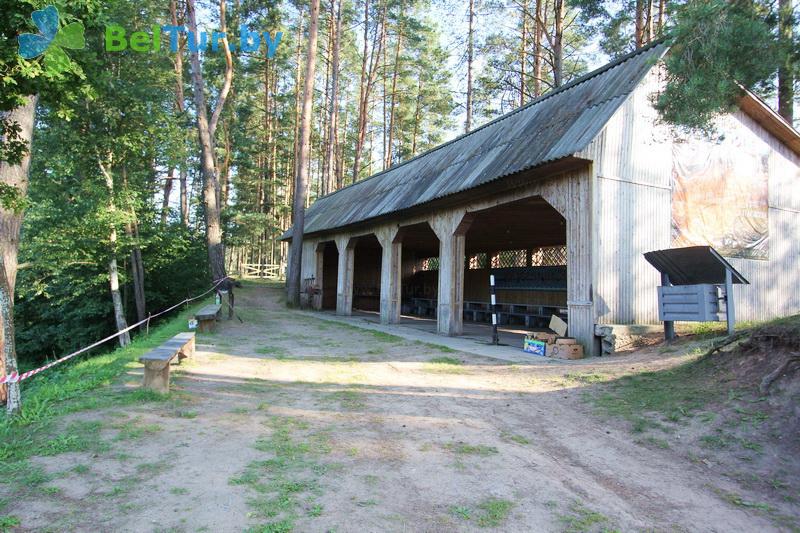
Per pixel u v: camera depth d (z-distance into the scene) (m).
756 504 3.39
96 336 18.77
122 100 13.28
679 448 4.32
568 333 9.66
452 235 13.20
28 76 4.39
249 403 5.91
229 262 45.91
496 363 8.78
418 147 42.03
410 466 4.05
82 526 2.95
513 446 4.56
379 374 7.86
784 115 12.43
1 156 5.64
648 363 7.06
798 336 5.03
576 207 9.46
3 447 4.15
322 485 3.63
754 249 11.63
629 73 9.84
